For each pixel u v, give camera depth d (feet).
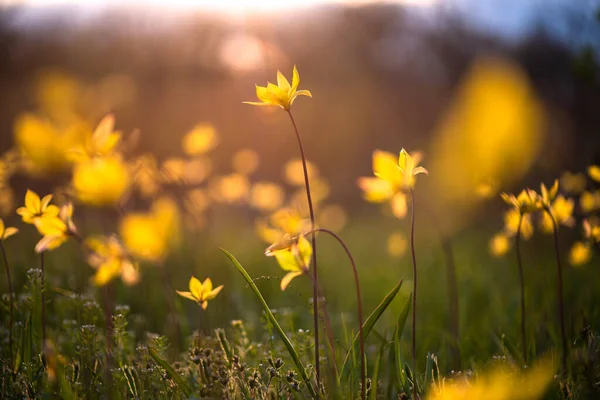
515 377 5.67
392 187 5.49
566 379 6.26
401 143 47.80
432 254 20.07
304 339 7.03
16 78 29.01
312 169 18.20
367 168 46.83
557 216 7.20
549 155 21.16
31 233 16.94
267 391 5.89
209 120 38.29
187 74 38.96
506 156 15.24
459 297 12.56
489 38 35.99
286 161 40.60
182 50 39.14
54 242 4.38
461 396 4.58
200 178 12.94
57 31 32.99
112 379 6.09
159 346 6.83
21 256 14.44
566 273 12.39
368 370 7.31
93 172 3.21
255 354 7.59
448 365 8.10
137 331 9.62
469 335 9.32
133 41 36.04
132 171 5.44
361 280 16.81
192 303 11.82
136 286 12.04
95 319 7.44
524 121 16.16
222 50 40.70
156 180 9.57
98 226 14.03
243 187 17.44
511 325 9.87
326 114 47.03
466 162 15.29
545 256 14.44
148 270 13.73
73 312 9.38
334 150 47.21
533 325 8.69
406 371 6.15
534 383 5.38
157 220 3.27
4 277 12.59
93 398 5.98
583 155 22.06
